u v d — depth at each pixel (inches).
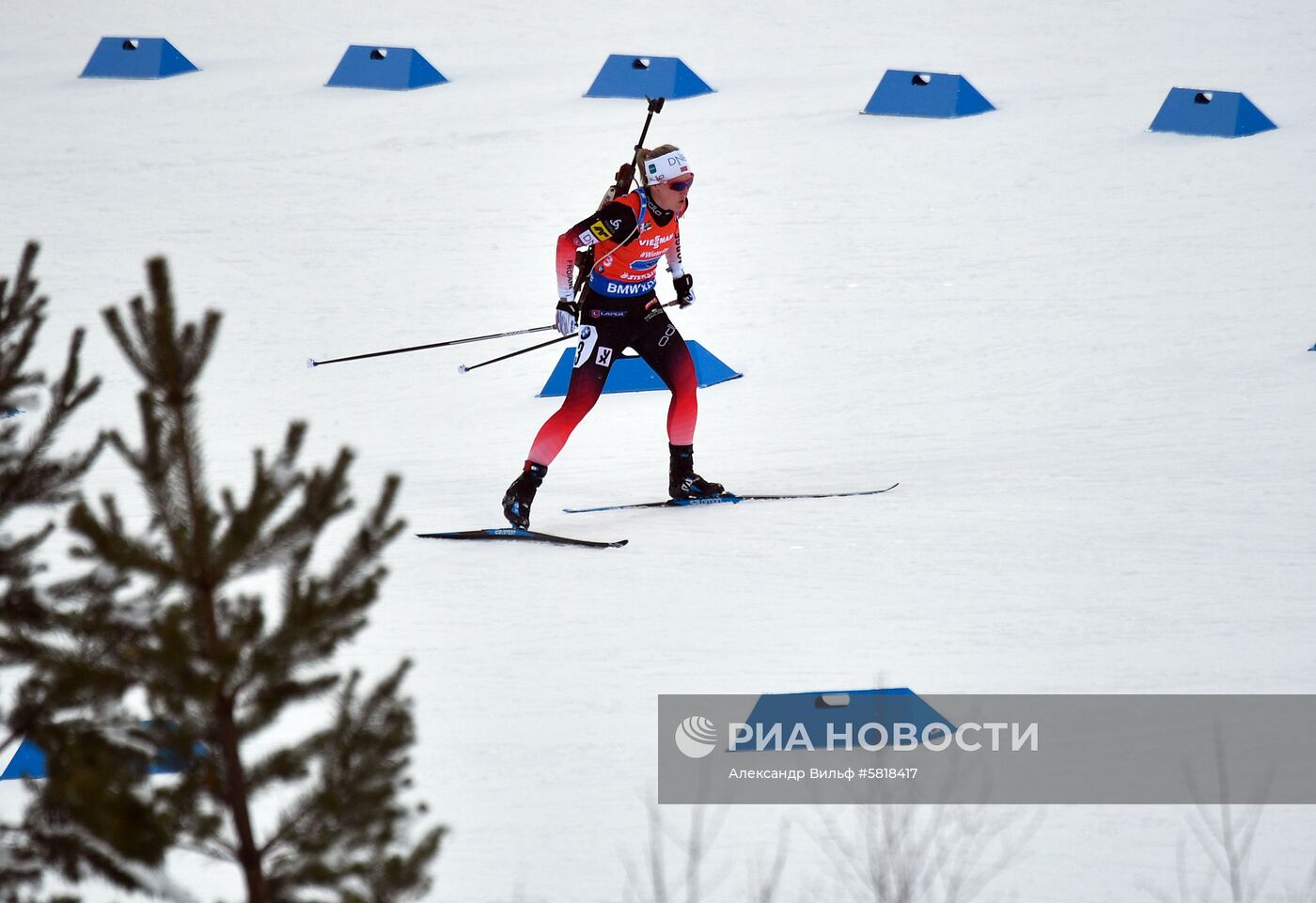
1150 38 3309.5
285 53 3769.7
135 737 527.5
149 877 515.8
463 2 4178.2
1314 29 3240.7
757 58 3440.0
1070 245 1979.6
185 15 4222.4
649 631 877.8
